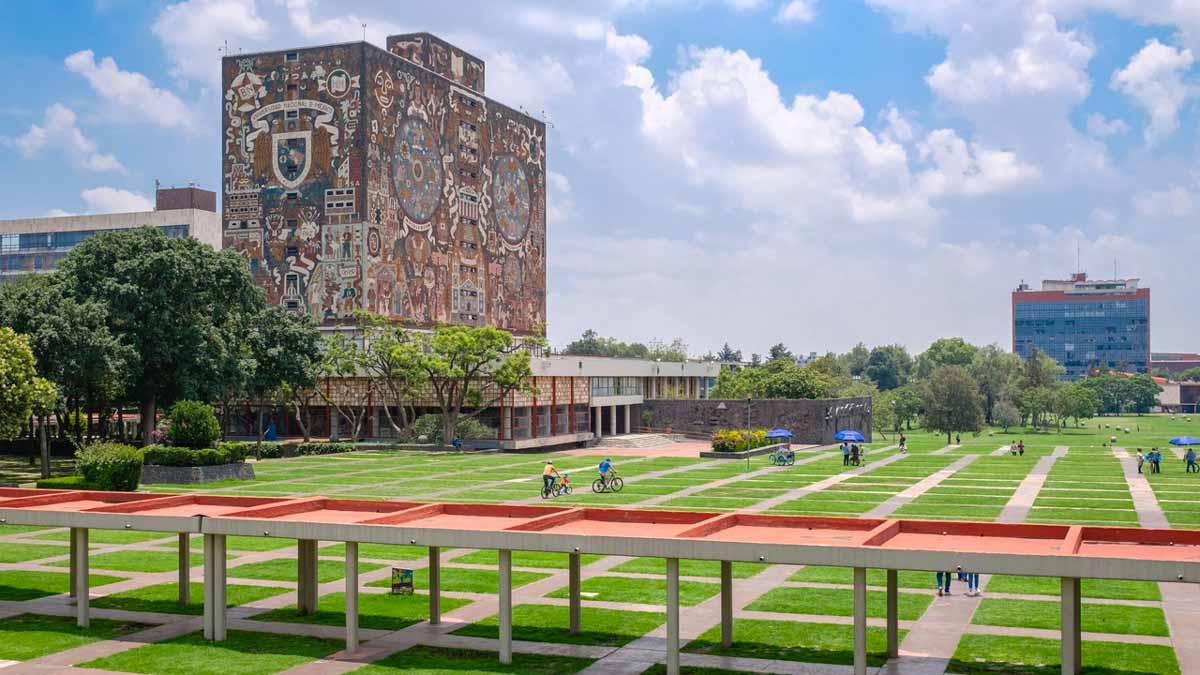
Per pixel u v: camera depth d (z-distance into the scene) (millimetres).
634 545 28938
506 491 70500
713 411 131875
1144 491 71312
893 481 78625
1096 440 150375
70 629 34562
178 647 32344
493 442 107062
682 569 44156
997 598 38094
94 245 85188
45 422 76250
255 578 42250
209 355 86562
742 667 29734
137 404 92688
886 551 26797
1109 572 25219
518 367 102125
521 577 42500
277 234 115938
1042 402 185875
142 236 86312
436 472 82875
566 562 45750
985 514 59438
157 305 83625
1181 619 34500
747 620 35188
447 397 109312
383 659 30906
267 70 116375
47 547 49250
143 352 83250
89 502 40156
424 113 122000
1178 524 55062
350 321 112438
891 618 30531
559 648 31906
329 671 29750
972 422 147750
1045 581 41031
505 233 138500
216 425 76438
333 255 113500
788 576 42688
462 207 129000
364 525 31609
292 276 115312
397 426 109625
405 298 118312
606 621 35125
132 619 35812
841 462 97812
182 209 154125
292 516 35906
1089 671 28688
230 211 117875
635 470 87625
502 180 137875
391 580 41469
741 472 86188
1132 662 29562
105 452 63969
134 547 49281
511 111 140250
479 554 47812
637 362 135875
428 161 122562
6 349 69812
